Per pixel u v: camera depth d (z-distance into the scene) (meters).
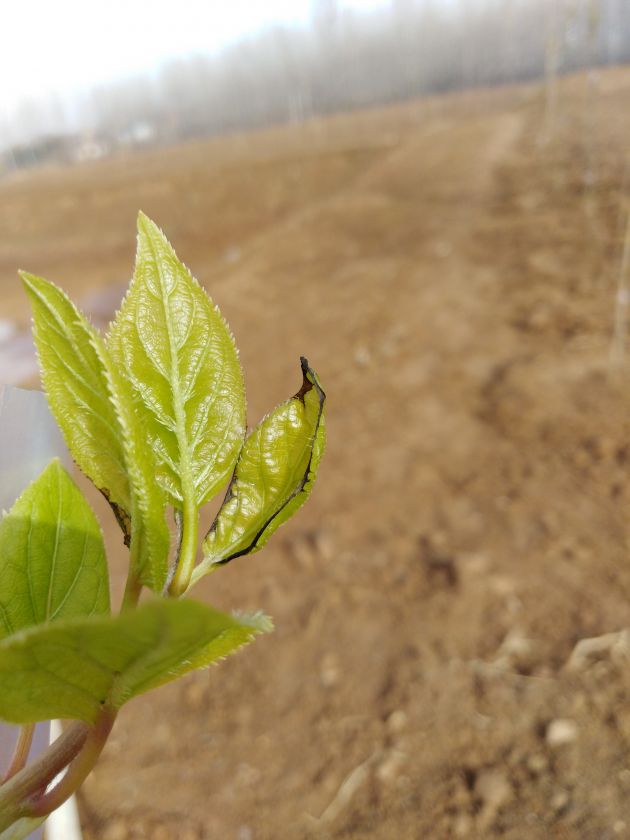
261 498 0.11
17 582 0.10
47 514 0.11
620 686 0.49
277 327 1.27
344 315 1.28
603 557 0.60
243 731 0.51
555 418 0.82
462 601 0.59
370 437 0.84
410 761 0.47
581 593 0.57
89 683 0.08
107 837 0.45
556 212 1.67
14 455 0.14
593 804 0.42
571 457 0.74
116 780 0.49
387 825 0.43
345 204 2.34
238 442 0.11
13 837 0.08
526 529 0.65
